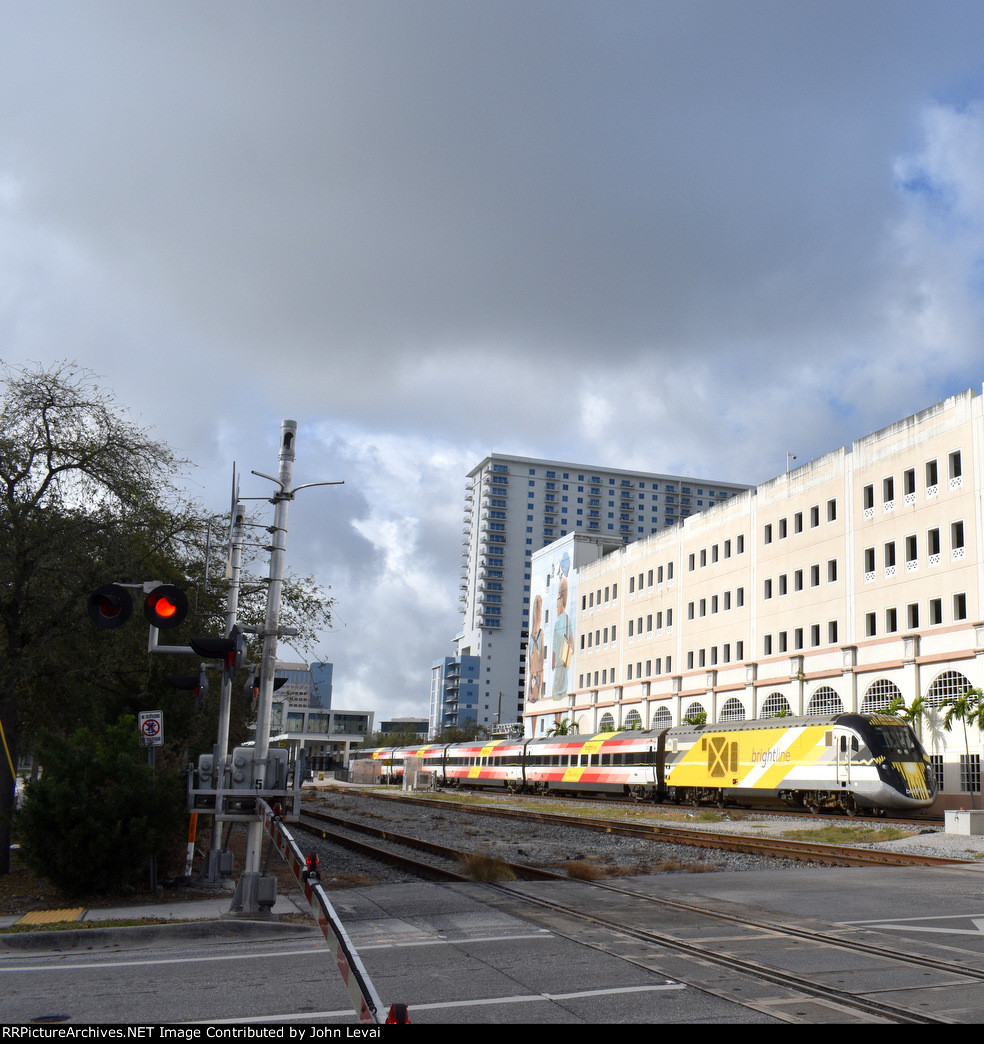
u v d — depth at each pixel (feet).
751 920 38.01
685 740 161.79
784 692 181.78
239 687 74.38
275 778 41.65
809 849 71.87
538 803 165.89
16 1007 24.88
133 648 63.57
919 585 150.20
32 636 59.93
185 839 54.80
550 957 30.96
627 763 177.88
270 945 33.94
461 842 84.94
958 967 29.19
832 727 126.00
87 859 43.93
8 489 60.39
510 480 652.07
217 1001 25.39
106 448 62.95
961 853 74.59
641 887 49.08
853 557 166.40
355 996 17.95
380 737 503.20
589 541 301.22
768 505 194.39
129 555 62.23
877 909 41.37
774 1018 23.62
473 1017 23.77
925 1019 23.40
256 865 40.04
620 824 97.66
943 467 147.13
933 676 145.38
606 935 34.96
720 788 149.59
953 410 146.00
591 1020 23.45
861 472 166.30
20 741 68.80
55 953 32.73
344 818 120.78
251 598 88.33
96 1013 24.25
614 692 257.75
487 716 612.70
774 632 188.24
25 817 44.37
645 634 245.04
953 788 138.10
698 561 221.66
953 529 144.66
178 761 60.23
